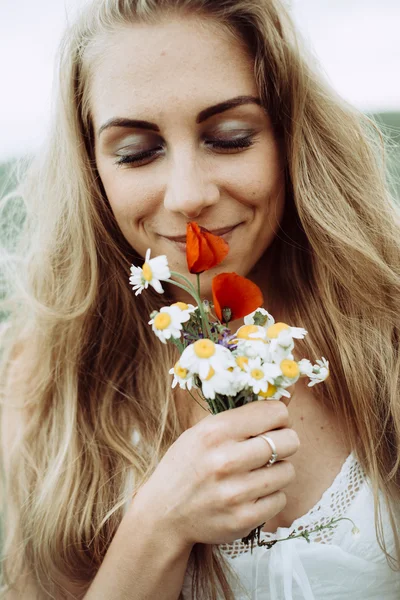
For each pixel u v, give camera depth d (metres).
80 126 1.31
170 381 1.45
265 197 1.19
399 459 1.35
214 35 1.08
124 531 1.18
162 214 1.18
